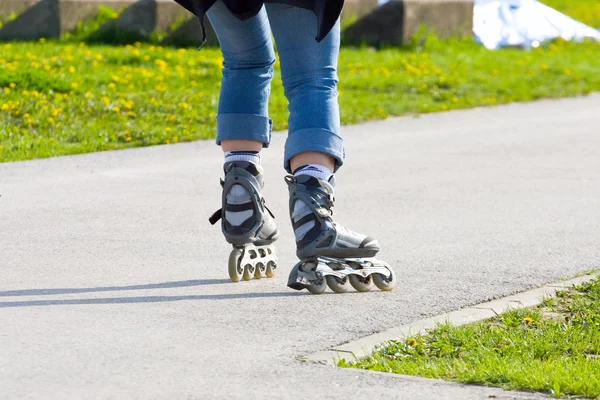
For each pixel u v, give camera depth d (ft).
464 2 163.32
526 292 36.17
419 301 34.24
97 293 34.42
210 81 109.50
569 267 40.34
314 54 33.42
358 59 135.13
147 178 62.49
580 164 70.59
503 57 150.51
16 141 74.43
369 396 24.54
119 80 102.83
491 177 64.54
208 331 30.01
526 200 56.44
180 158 71.72
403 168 68.13
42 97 89.20
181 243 43.65
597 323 31.86
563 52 163.32
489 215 51.85
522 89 121.08
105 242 43.57
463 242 44.98
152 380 25.53
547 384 25.16
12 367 26.35
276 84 109.70
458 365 27.12
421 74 125.18
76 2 140.77
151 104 92.22
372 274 35.32
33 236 44.68
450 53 152.56
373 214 51.85
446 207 54.03
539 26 173.78
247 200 35.29
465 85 119.85
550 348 28.99
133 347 28.27
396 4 154.51
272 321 31.22
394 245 44.16
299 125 33.63
